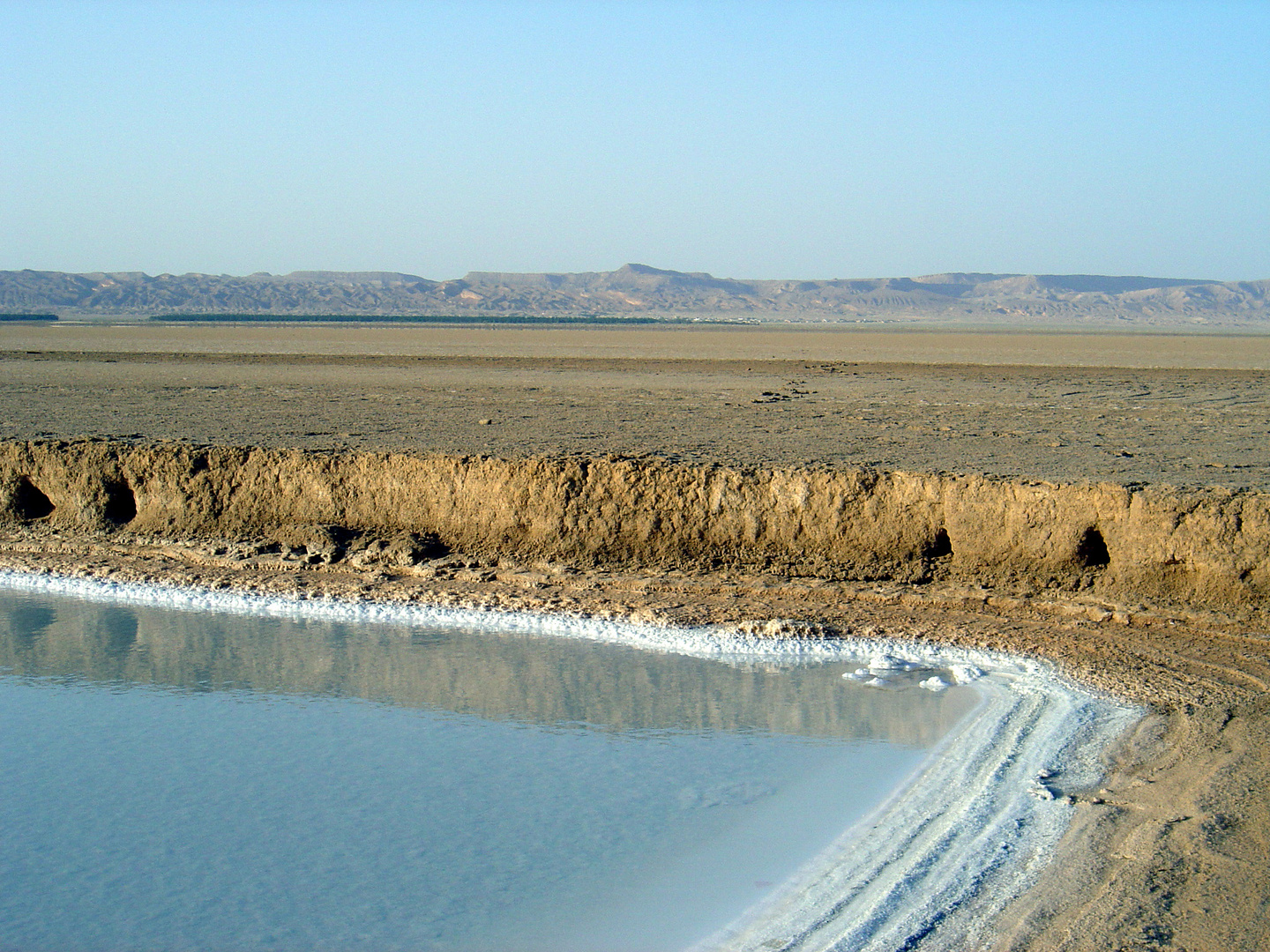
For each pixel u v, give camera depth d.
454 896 5.98
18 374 32.31
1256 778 6.84
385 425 18.73
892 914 5.56
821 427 19.62
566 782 7.46
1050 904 5.52
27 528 14.11
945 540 11.85
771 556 12.13
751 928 5.54
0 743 8.23
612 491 12.67
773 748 7.94
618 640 10.45
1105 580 10.95
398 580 12.27
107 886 6.19
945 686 9.05
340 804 7.16
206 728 8.48
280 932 5.68
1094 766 7.30
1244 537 10.44
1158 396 28.19
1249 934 5.12
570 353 52.62
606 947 5.46
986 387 31.41
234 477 13.80
